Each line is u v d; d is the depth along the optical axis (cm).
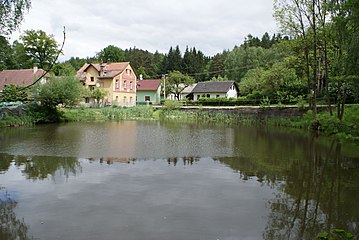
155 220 651
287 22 2450
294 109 3155
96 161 1207
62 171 1046
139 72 8706
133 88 5541
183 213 691
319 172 1077
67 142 1695
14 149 1459
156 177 979
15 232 592
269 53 6888
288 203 771
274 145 1670
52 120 3130
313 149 1545
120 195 801
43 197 783
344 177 1015
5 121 2589
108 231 598
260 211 715
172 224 634
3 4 962
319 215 700
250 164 1194
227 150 1496
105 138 1881
